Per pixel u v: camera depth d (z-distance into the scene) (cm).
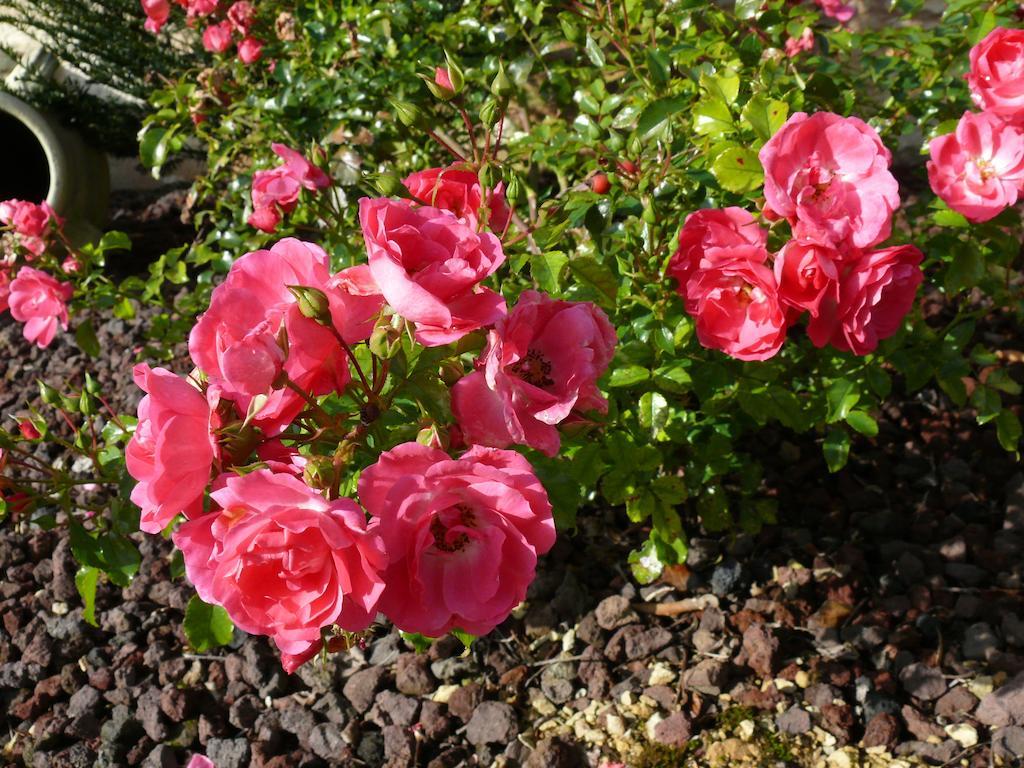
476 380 46
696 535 84
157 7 109
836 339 58
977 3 79
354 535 40
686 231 59
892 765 66
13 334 130
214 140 106
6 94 141
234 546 40
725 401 72
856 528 85
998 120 60
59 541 94
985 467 89
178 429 42
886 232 54
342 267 78
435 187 54
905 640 74
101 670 81
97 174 146
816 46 98
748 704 71
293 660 44
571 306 46
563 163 82
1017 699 67
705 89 66
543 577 81
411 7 95
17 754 77
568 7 86
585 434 66
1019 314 75
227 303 44
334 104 96
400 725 74
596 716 73
